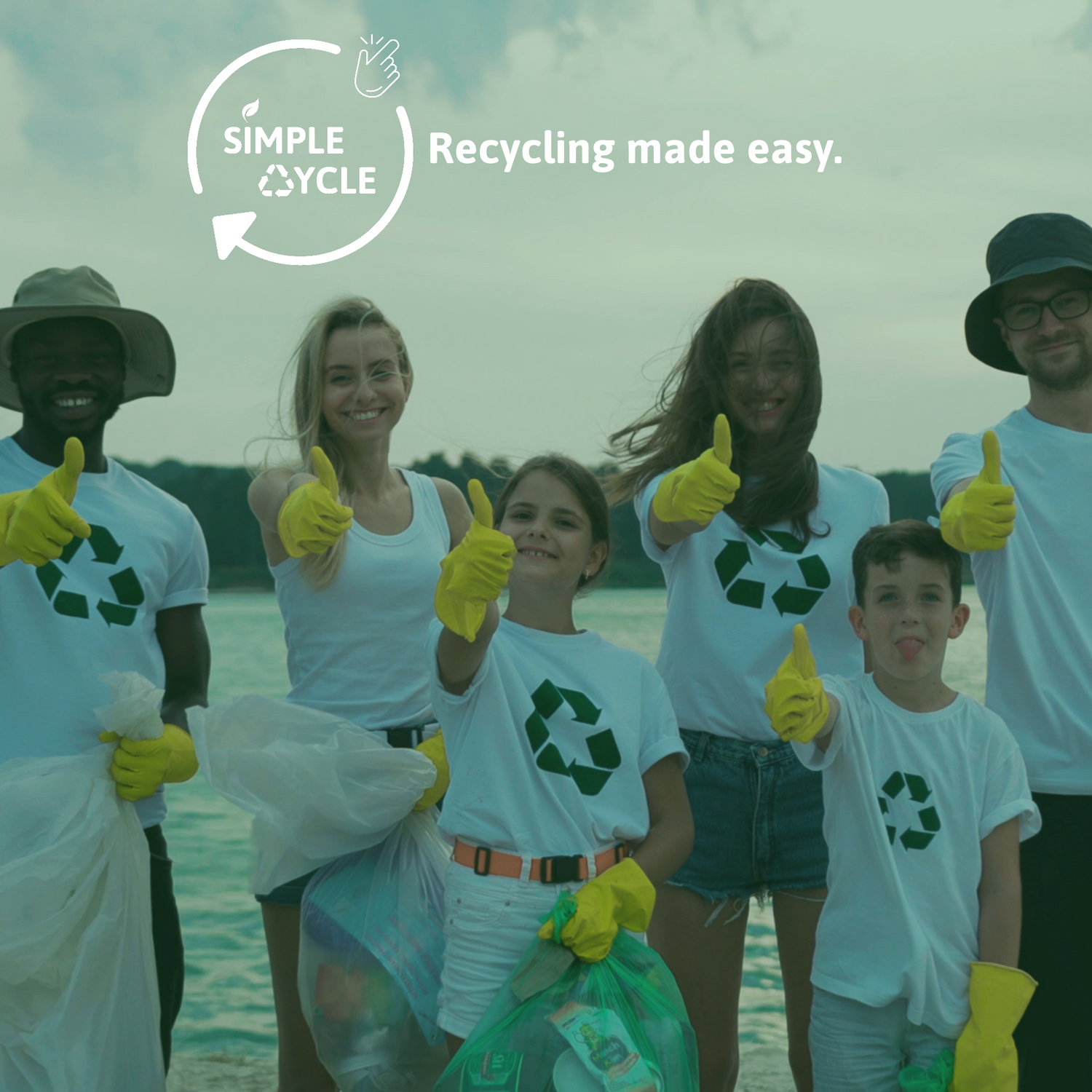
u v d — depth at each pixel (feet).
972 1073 6.73
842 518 8.91
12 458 8.42
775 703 6.95
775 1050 12.40
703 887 8.76
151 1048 7.87
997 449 7.31
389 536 8.62
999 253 8.33
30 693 7.90
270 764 7.63
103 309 8.27
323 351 8.53
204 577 9.02
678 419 9.16
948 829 7.25
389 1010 7.59
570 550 7.52
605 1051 6.24
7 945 7.14
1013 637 8.00
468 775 7.06
